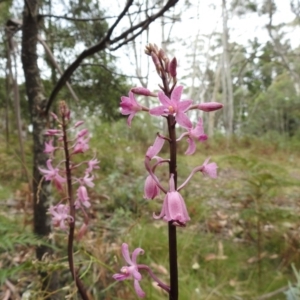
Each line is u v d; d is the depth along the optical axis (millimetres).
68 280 345
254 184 457
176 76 149
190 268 396
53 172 251
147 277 371
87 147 255
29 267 248
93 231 482
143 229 454
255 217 492
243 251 456
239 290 364
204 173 156
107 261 383
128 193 615
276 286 372
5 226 310
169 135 150
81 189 250
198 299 335
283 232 458
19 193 633
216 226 542
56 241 377
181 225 140
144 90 149
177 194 142
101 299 332
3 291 312
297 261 411
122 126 1494
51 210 244
